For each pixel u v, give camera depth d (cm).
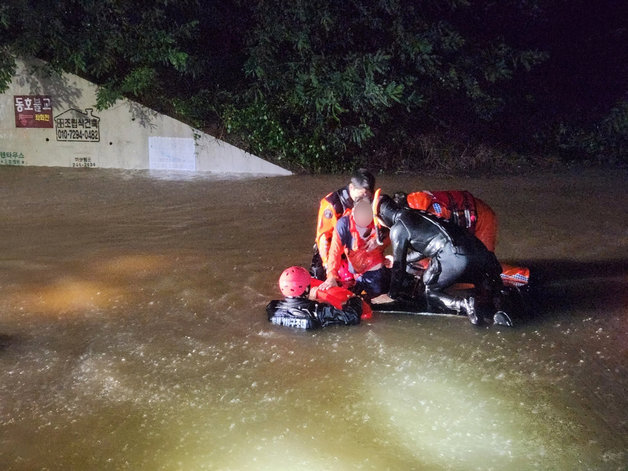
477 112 1477
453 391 463
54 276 713
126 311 614
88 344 545
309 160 1380
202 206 1050
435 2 1472
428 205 623
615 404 445
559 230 891
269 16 1391
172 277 706
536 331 561
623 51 1670
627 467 379
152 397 459
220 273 718
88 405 450
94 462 389
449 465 382
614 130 1506
